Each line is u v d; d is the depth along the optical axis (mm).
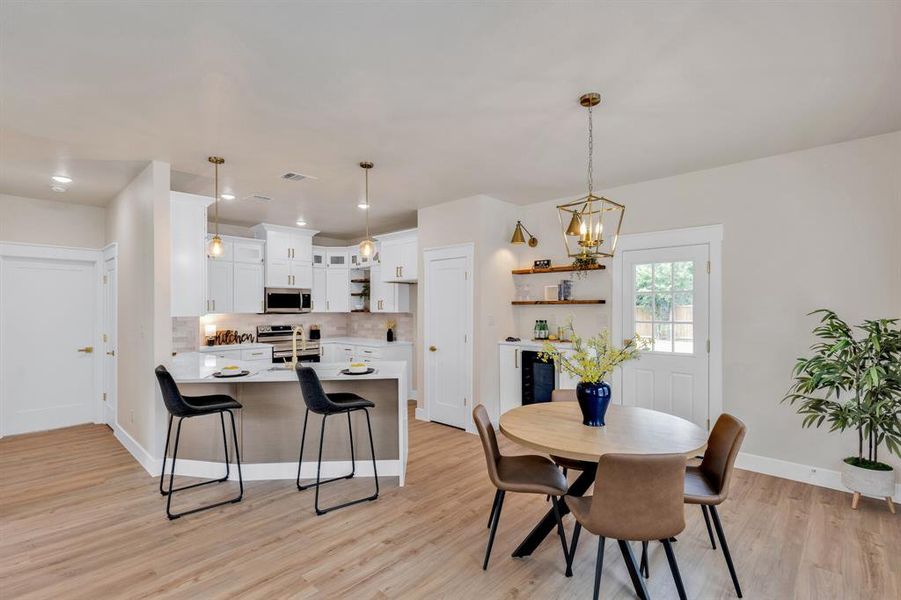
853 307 3295
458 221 5078
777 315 3602
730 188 3826
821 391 3430
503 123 2924
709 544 2607
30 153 3441
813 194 3449
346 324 8039
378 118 2842
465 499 3217
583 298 4797
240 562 2420
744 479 3531
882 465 3016
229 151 3420
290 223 6539
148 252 3715
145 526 2805
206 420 3578
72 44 2027
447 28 1931
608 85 2439
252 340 6742
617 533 1867
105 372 5230
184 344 6055
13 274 4809
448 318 5199
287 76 2326
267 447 3557
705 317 3949
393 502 3160
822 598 2125
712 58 2182
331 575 2309
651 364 4258
